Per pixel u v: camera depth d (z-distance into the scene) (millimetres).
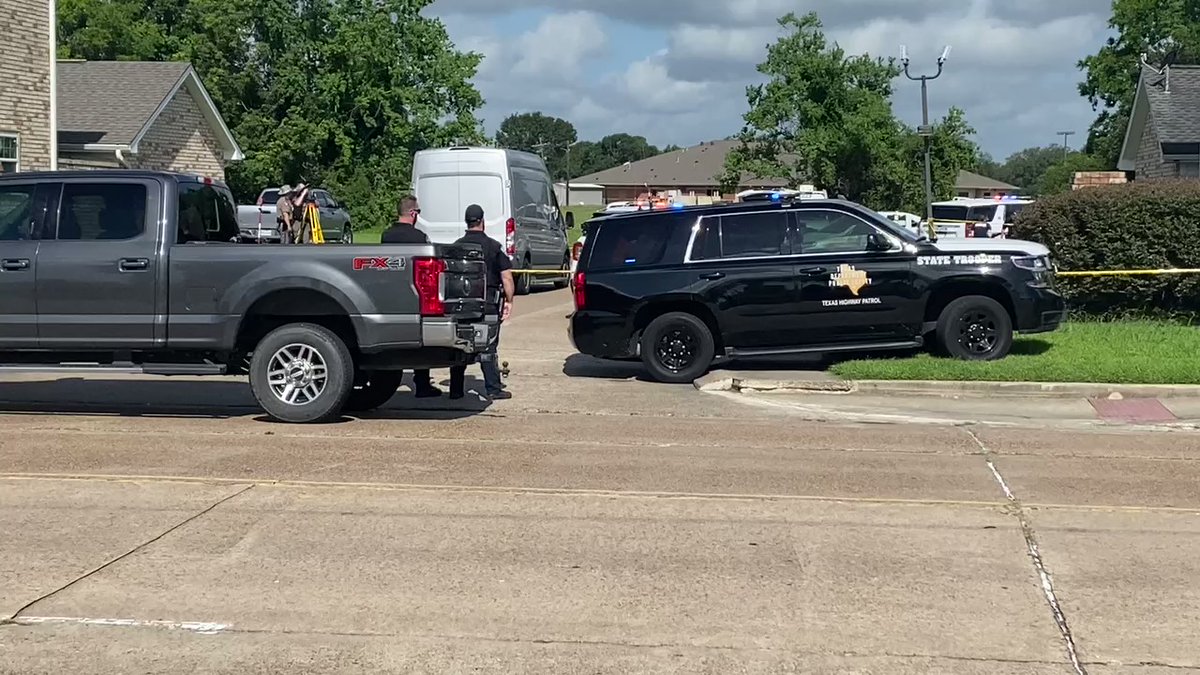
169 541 6602
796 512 7387
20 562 6191
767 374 13680
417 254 10055
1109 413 11516
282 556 6332
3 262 10281
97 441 9594
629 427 10672
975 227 32781
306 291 10203
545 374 14242
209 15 54219
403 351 10172
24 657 4930
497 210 22891
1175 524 7121
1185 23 58844
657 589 5824
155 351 10391
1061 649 5055
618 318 13641
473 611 5500
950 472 8664
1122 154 36469
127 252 10211
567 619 5402
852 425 10867
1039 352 14359
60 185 10414
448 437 10016
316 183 54719
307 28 55281
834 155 50438
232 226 11500
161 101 32281
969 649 5055
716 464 8922
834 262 13461
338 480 8180
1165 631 5273
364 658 4941
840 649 5047
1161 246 16922
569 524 7051
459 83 56938
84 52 54281
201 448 9320
